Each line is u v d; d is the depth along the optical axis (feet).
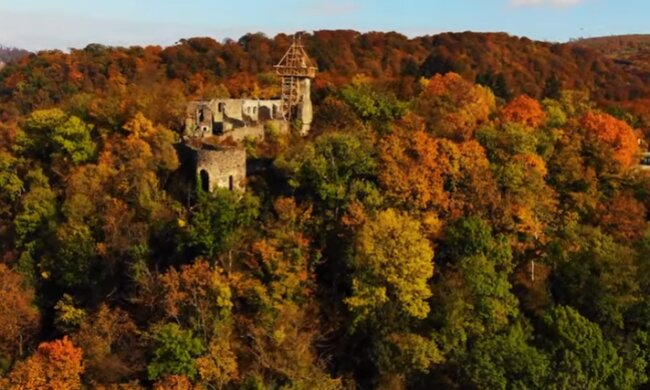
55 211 223.71
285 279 176.14
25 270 211.00
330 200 196.44
